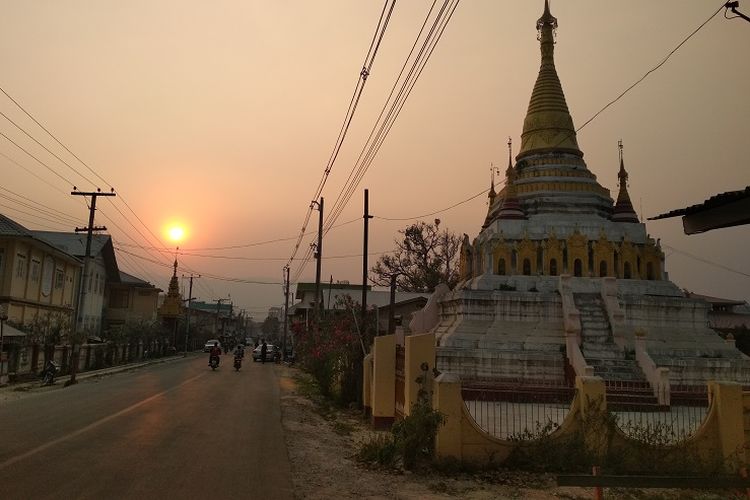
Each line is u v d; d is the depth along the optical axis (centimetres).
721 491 984
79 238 4609
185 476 892
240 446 1166
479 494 905
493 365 2406
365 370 1778
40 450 1030
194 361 5138
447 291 3206
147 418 1472
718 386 1112
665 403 2041
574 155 3528
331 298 5109
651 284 2930
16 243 3103
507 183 3288
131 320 5106
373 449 1141
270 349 5694
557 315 2639
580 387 1100
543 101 3616
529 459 1052
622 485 752
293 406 1973
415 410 1081
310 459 1098
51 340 3014
